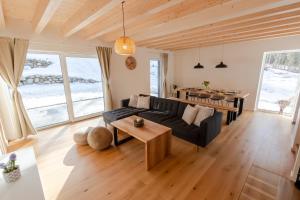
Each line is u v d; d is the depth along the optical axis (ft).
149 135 7.66
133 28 10.85
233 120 14.16
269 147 9.36
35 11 8.88
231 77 18.71
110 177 6.98
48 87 12.76
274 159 8.13
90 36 12.23
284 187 6.25
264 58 16.25
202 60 21.16
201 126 8.41
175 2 6.27
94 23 10.75
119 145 9.89
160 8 6.80
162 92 23.80
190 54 22.43
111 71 16.38
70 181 6.74
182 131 9.19
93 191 6.19
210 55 20.18
